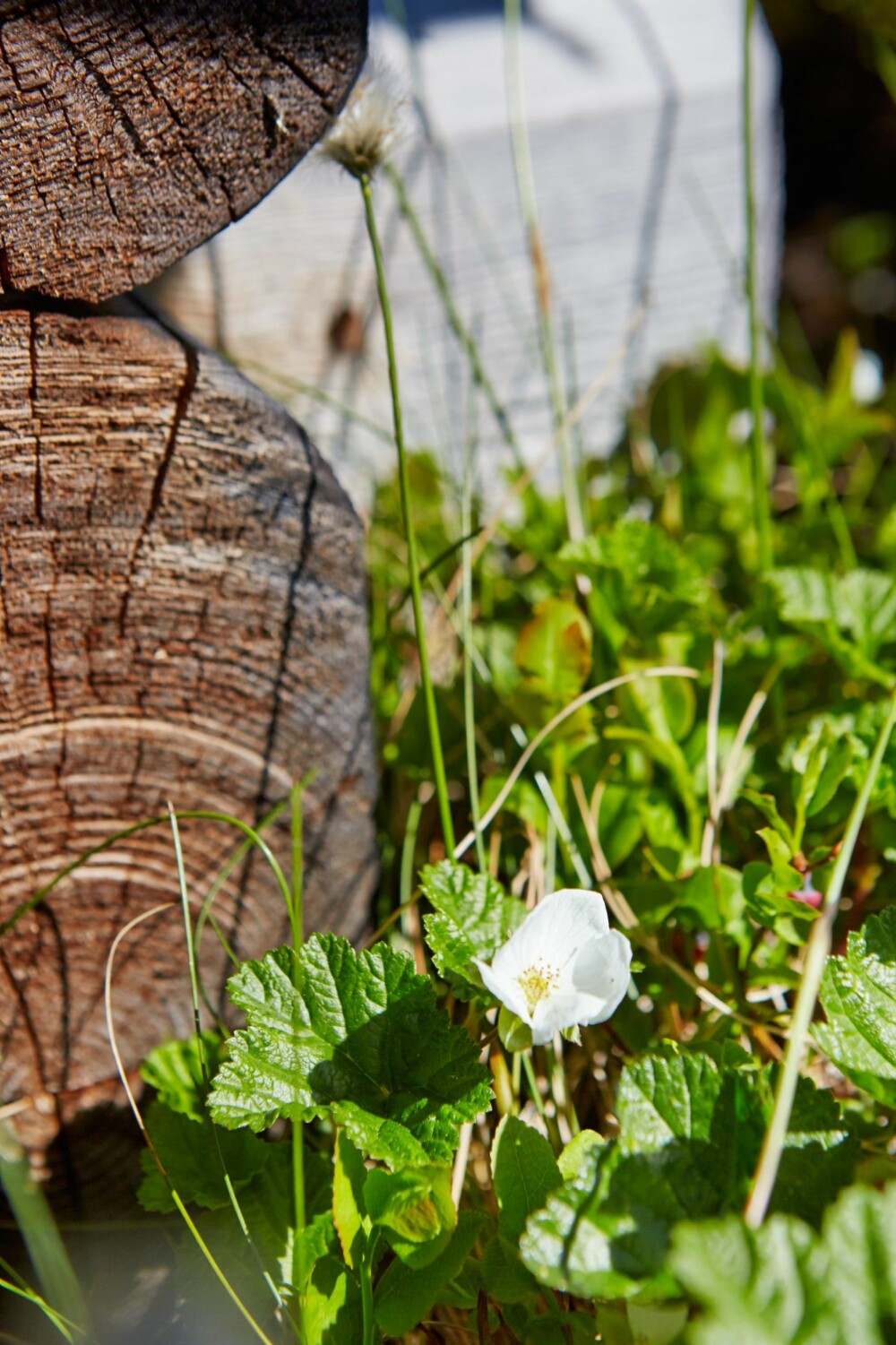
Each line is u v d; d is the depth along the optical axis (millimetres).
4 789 571
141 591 564
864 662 642
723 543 734
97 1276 600
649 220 742
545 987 547
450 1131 542
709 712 649
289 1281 558
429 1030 554
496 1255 541
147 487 557
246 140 538
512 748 665
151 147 531
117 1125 603
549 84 719
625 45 743
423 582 706
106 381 546
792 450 781
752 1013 599
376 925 638
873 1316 497
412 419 751
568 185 727
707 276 773
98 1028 596
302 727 590
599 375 785
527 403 769
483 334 743
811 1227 524
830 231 1334
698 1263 495
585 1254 515
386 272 723
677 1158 525
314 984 557
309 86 538
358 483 746
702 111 727
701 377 750
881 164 1392
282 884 566
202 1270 566
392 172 685
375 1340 542
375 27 748
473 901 570
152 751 579
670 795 639
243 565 570
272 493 567
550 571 711
